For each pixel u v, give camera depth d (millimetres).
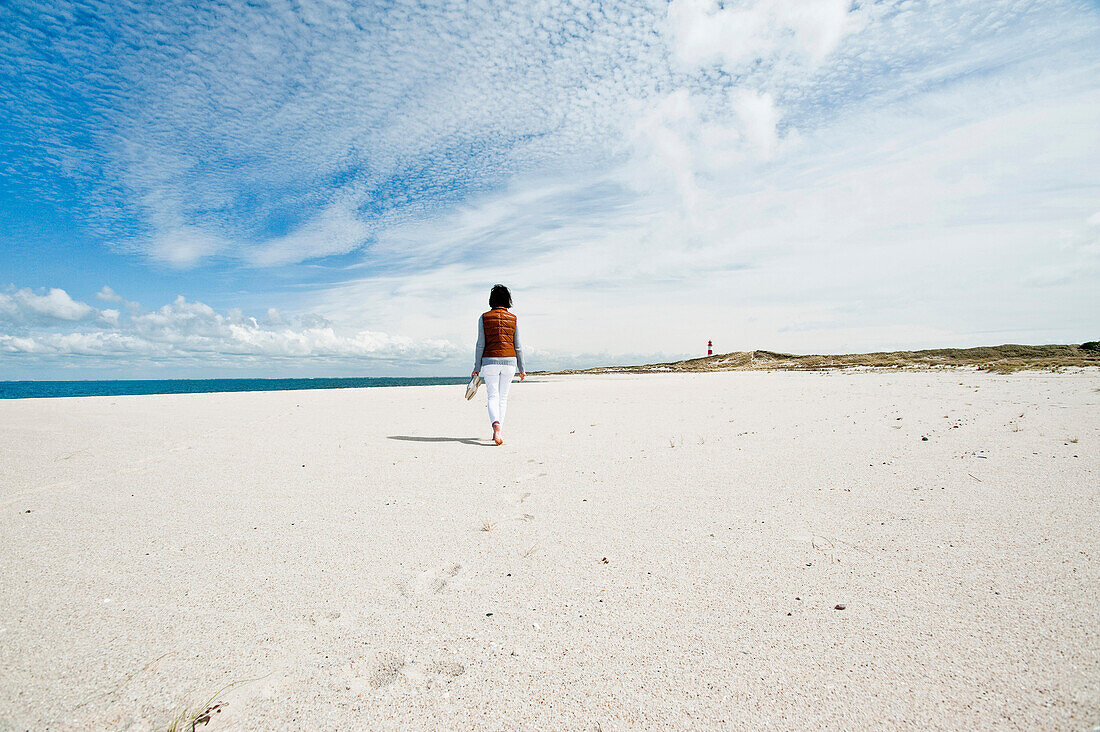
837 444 4586
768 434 5301
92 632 1689
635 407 8883
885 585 1909
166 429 6363
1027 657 1444
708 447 4727
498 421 5281
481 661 1530
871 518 2619
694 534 2512
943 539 2307
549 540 2490
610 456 4469
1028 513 2578
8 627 1716
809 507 2842
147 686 1421
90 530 2658
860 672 1417
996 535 2322
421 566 2211
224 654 1569
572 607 1838
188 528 2688
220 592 1973
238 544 2461
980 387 9672
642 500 3098
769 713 1281
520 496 3262
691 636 1630
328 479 3736
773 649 1541
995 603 1743
